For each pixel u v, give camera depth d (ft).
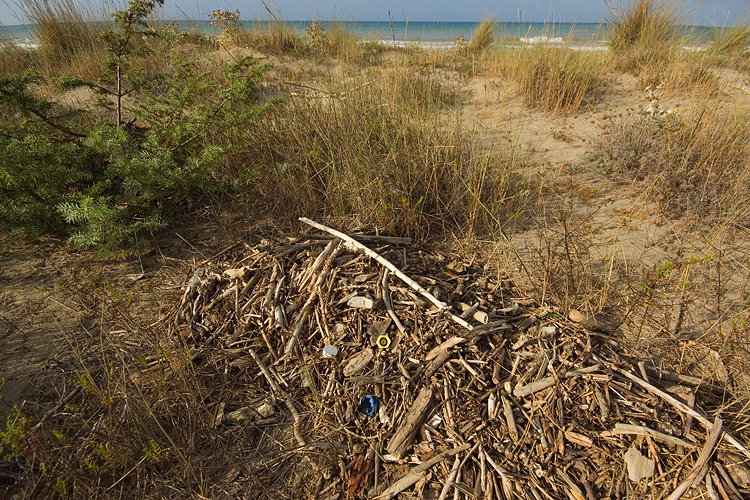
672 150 13.25
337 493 6.27
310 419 7.16
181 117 12.75
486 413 7.02
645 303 8.77
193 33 29.25
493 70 23.82
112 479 6.18
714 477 6.09
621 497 6.07
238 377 7.77
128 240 10.16
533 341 7.99
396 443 6.70
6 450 6.34
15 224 10.08
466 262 10.11
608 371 7.41
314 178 12.25
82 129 12.35
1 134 11.14
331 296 8.63
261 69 13.15
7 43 25.50
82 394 7.31
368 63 26.61
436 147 12.13
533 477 6.29
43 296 9.29
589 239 10.96
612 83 21.70
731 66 23.84
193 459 6.56
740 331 8.17
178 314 8.77
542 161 15.08
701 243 10.70
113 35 12.05
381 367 7.63
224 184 12.06
